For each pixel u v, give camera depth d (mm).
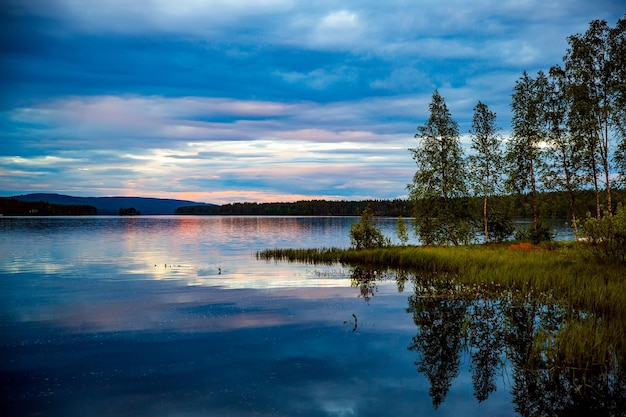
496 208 41031
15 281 22766
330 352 11203
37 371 9797
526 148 37938
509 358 10875
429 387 9094
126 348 11414
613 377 9453
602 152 32344
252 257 35562
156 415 7746
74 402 8250
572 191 34812
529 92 37906
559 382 9312
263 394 8633
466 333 12961
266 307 16469
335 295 18984
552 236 37656
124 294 19094
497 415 7840
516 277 20422
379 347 11664
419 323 14141
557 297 17094
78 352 11078
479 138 40906
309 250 37219
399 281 23031
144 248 43844
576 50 32562
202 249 43375
